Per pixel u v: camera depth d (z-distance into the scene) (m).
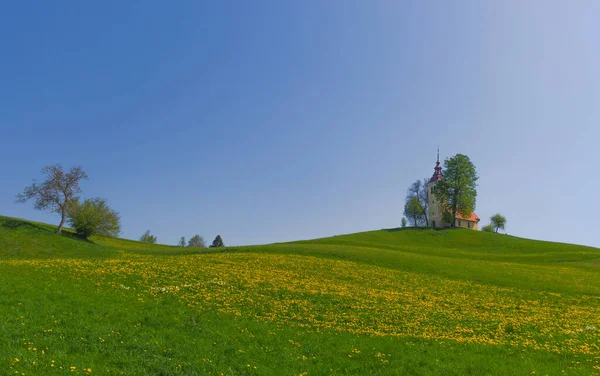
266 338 21.47
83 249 62.72
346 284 40.75
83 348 17.14
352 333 23.73
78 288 29.78
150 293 30.92
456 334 24.44
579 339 23.56
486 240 118.88
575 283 48.72
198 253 67.31
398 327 25.72
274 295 33.31
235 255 58.38
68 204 76.50
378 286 41.03
